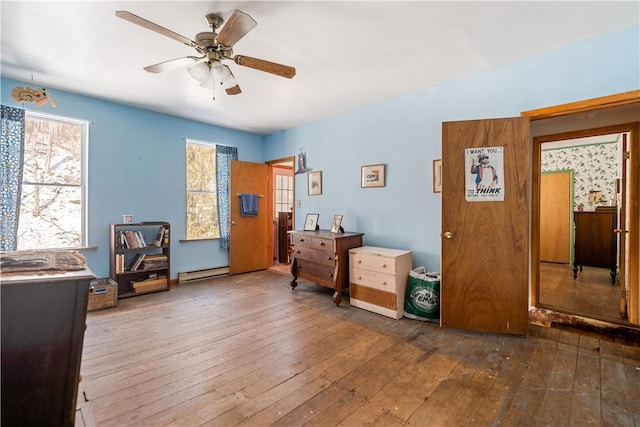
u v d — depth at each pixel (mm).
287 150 5180
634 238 2832
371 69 2932
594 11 2068
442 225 2809
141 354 2309
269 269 5410
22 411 1089
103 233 3770
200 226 4777
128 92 3492
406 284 3197
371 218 3939
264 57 2688
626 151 3121
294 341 2537
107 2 1928
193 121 4629
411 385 1922
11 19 2102
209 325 2871
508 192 2639
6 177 3082
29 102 3223
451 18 2143
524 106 2754
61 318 1114
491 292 2697
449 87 3211
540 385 1913
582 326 2822
